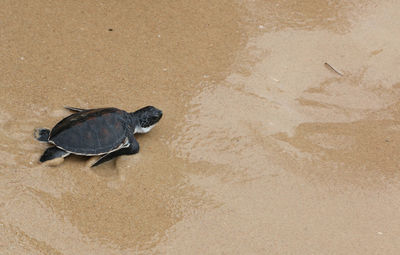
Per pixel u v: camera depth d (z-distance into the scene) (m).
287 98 0.69
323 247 0.59
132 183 0.61
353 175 0.63
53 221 0.58
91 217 0.59
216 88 0.68
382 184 0.63
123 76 0.68
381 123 0.68
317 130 0.66
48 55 0.69
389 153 0.65
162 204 0.60
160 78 0.68
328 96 0.70
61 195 0.59
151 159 0.62
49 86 0.66
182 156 0.63
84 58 0.69
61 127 0.61
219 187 0.61
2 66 0.67
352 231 0.60
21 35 0.70
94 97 0.66
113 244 0.58
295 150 0.64
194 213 0.60
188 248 0.58
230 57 0.71
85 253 0.57
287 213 0.60
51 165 0.60
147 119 0.63
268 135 0.65
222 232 0.59
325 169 0.63
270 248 0.58
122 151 0.62
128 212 0.59
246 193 0.61
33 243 0.57
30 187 0.59
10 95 0.65
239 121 0.66
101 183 0.60
